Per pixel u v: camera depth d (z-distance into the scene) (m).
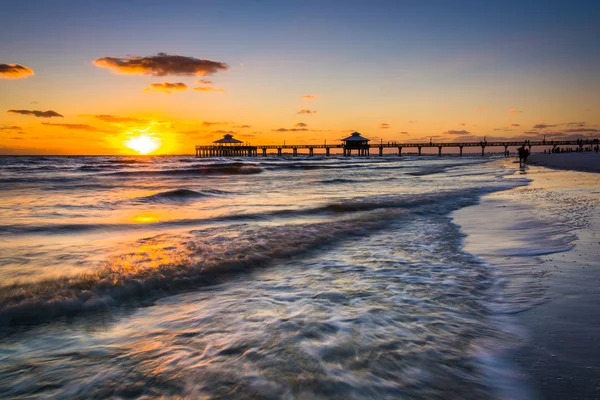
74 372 2.40
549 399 2.00
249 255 5.36
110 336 2.95
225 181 23.12
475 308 3.30
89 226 7.75
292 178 26.11
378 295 3.69
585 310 3.15
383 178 24.45
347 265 4.89
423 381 2.18
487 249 5.50
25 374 2.39
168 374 2.32
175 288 4.12
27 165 44.34
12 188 17.47
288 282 4.23
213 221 8.39
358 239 6.53
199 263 4.91
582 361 2.36
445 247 5.79
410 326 2.93
